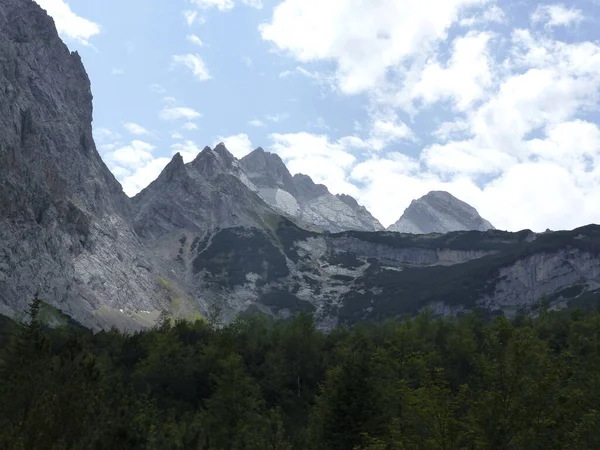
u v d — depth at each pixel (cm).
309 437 6294
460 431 3459
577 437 3253
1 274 18475
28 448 2972
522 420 3206
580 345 7144
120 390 3619
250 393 8594
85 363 3519
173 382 9750
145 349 11519
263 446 5812
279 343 11562
